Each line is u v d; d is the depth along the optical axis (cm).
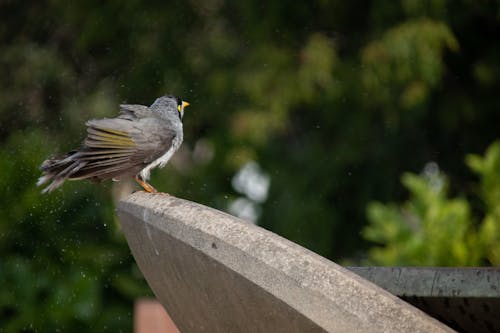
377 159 1781
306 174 1780
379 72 1661
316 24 1794
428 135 1827
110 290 1144
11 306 1080
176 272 470
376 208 885
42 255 1114
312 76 1681
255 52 1720
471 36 1808
